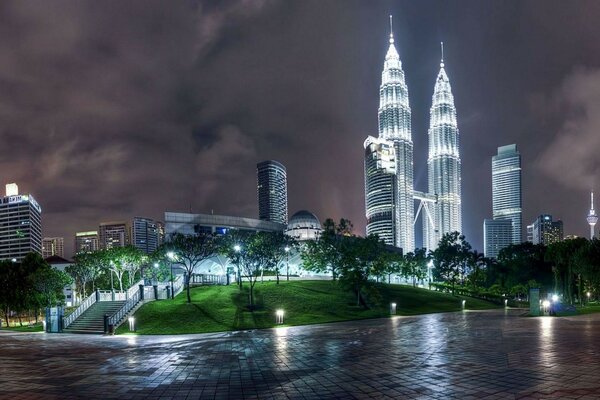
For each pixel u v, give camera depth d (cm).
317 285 7819
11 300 6231
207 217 12850
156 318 4894
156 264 7438
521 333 2753
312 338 3053
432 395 1236
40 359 2312
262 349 2467
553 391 1211
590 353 1825
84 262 7369
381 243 10150
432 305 7644
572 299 7975
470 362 1723
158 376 1680
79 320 4959
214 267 10550
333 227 8150
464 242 11981
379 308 6519
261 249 6619
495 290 10769
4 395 1415
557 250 7994
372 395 1271
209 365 1920
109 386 1515
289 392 1349
